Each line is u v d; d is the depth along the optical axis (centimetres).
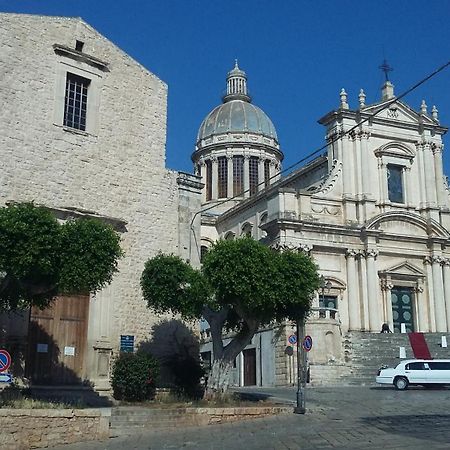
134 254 2267
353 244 4009
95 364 2084
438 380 2742
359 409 1998
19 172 2047
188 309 1994
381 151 4194
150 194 2361
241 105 6097
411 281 4119
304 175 4575
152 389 2027
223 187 5772
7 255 1488
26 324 1952
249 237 2039
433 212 4247
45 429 1403
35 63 2144
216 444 1386
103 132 2280
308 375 3100
